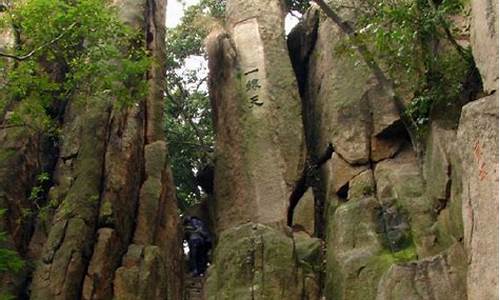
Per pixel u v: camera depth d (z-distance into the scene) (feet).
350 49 57.57
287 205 61.46
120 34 53.52
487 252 31.32
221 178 65.87
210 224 68.39
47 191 56.34
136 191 57.26
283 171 63.05
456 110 50.47
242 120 66.74
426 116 53.83
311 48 73.10
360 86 62.64
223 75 70.64
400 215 52.95
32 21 48.75
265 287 52.54
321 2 54.34
